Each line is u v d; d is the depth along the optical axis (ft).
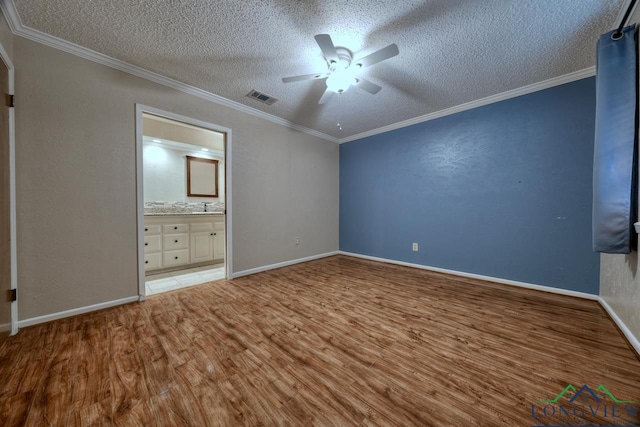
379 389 3.89
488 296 7.90
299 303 7.39
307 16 5.43
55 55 6.16
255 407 3.54
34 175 5.91
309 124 12.28
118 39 6.18
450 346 5.07
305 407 3.54
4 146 5.18
